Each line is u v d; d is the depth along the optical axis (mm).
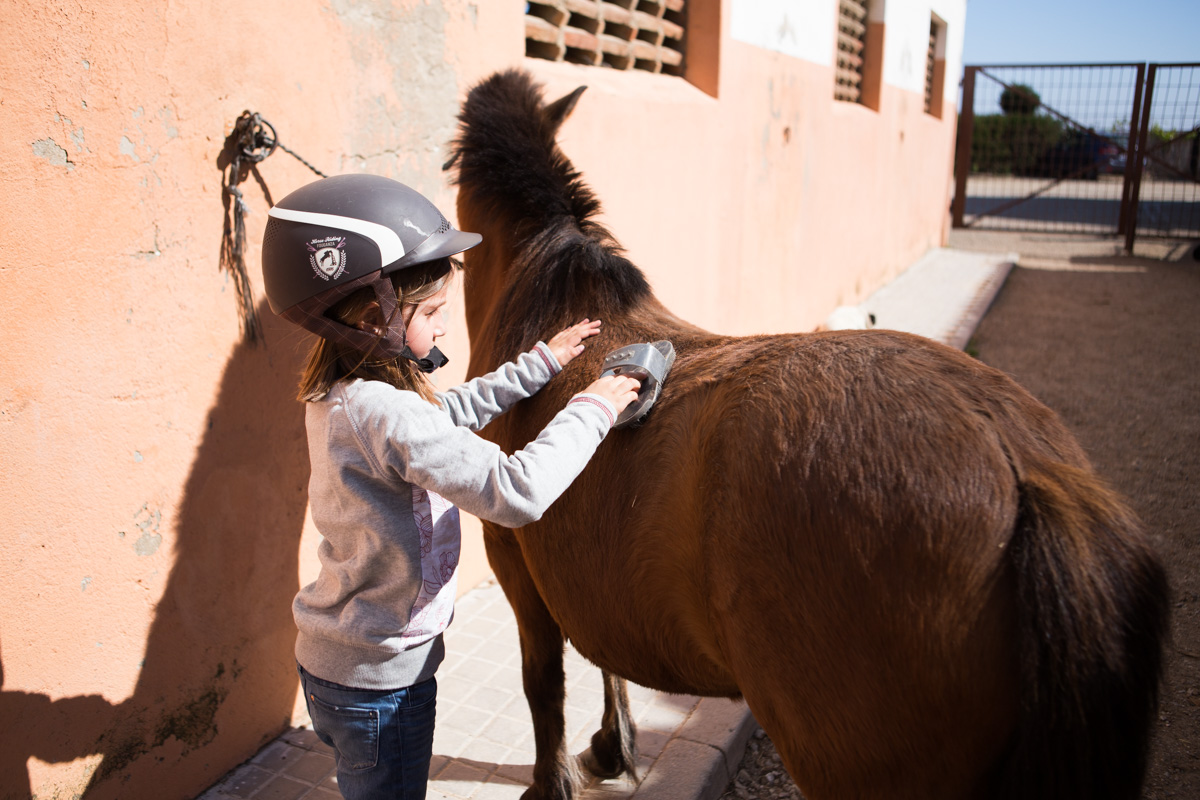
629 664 1593
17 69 1649
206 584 2188
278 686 2451
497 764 2314
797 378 1268
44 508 1798
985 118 17953
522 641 2021
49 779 1874
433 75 2789
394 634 1428
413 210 1389
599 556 1517
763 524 1194
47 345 1766
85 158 1793
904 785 1135
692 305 4789
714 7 4672
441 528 1465
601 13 3959
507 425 1836
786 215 6059
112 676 1979
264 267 1405
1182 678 2594
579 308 1867
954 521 1079
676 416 1411
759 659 1226
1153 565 1083
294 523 2445
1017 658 1040
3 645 1755
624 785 2217
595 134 3633
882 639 1105
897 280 9453
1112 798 1028
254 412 2275
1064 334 7074
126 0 1828
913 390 1190
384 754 1474
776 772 2350
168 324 2016
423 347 1466
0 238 1659
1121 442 4621
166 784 2145
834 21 6566
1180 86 12570
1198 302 8289
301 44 2295
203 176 2061
